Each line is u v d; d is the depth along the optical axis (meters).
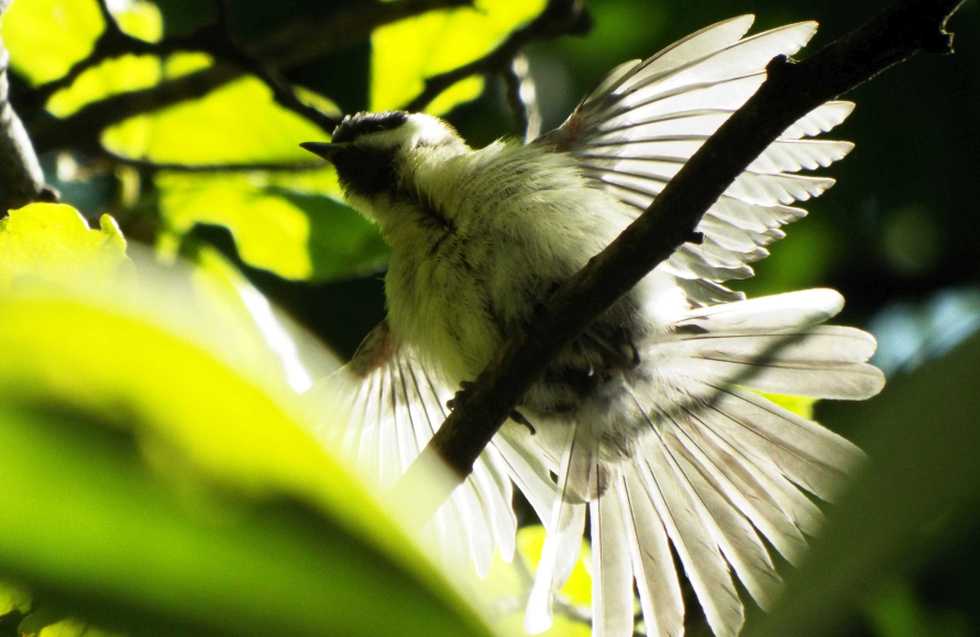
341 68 12.90
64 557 1.50
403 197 8.66
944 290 12.78
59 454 1.46
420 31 11.20
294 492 1.52
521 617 8.85
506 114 13.12
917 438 1.51
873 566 1.48
